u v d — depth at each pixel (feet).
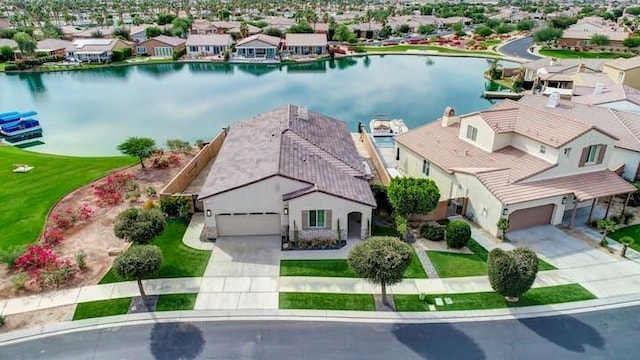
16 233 88.58
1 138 172.14
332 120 128.57
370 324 65.51
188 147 136.26
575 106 129.90
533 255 66.69
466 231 83.25
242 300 70.13
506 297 70.54
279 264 79.36
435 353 60.44
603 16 648.38
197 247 84.48
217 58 350.64
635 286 73.92
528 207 89.25
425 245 86.22
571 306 69.15
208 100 235.20
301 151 96.07
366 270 64.18
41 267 76.54
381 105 222.07
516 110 107.76
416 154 116.98
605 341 62.49
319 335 63.41
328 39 438.81
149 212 81.35
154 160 124.26
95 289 72.23
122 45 359.46
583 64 227.20
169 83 280.31
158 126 191.21
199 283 74.02
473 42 422.00
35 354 60.08
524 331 64.28
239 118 202.08
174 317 66.49
